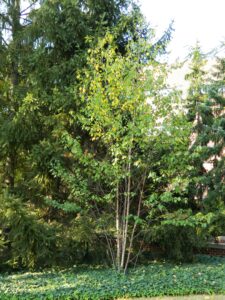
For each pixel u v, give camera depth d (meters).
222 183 11.73
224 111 12.63
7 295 6.92
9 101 10.85
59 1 10.34
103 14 10.22
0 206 8.66
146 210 9.93
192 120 12.05
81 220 9.58
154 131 8.71
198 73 12.41
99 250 9.79
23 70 11.06
